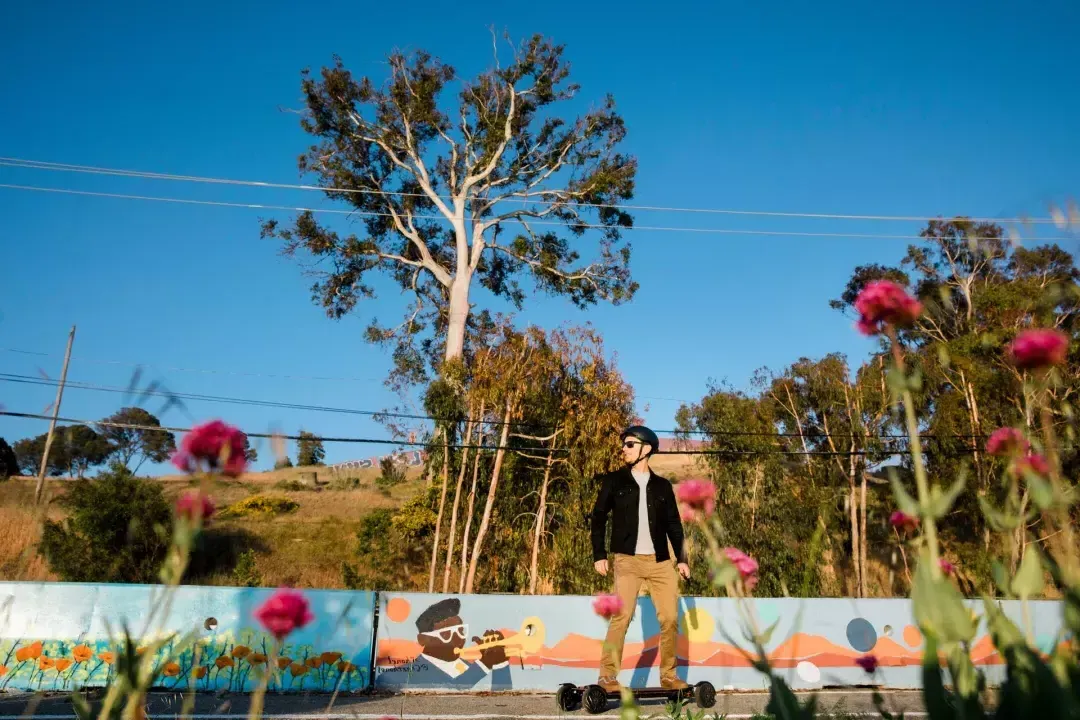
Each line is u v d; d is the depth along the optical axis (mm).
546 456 17891
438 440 18531
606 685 5598
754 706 6137
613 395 17500
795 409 21000
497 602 7332
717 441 19328
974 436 13430
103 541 13062
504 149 28875
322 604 6883
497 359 18234
